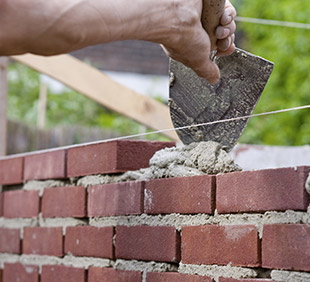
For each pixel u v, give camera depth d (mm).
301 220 1639
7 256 3070
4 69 4863
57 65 4520
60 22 1099
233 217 1835
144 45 9961
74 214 2549
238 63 2018
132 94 4598
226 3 1588
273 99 7836
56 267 2629
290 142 7660
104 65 9945
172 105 2127
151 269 2109
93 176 2467
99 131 7574
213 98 2066
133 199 2213
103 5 1167
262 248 1729
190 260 1957
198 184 1950
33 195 2875
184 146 2121
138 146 2363
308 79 7566
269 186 1721
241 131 2033
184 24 1347
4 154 4816
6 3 1058
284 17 7961
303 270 1611
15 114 9523
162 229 2072
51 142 7258
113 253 2303
